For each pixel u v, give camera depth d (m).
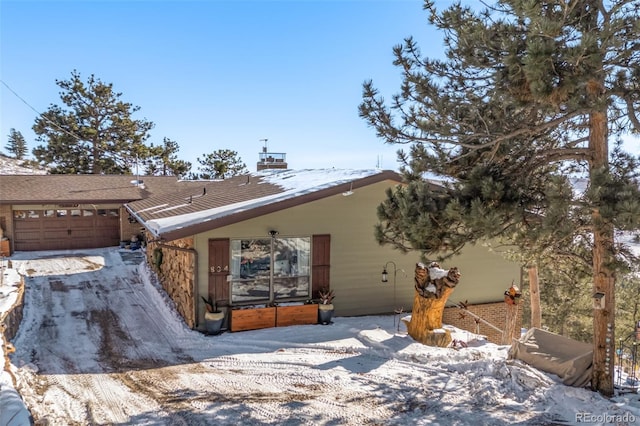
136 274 16.22
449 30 8.09
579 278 10.59
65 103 35.41
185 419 6.07
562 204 5.59
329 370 8.20
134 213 16.73
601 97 5.52
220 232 10.70
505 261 13.95
